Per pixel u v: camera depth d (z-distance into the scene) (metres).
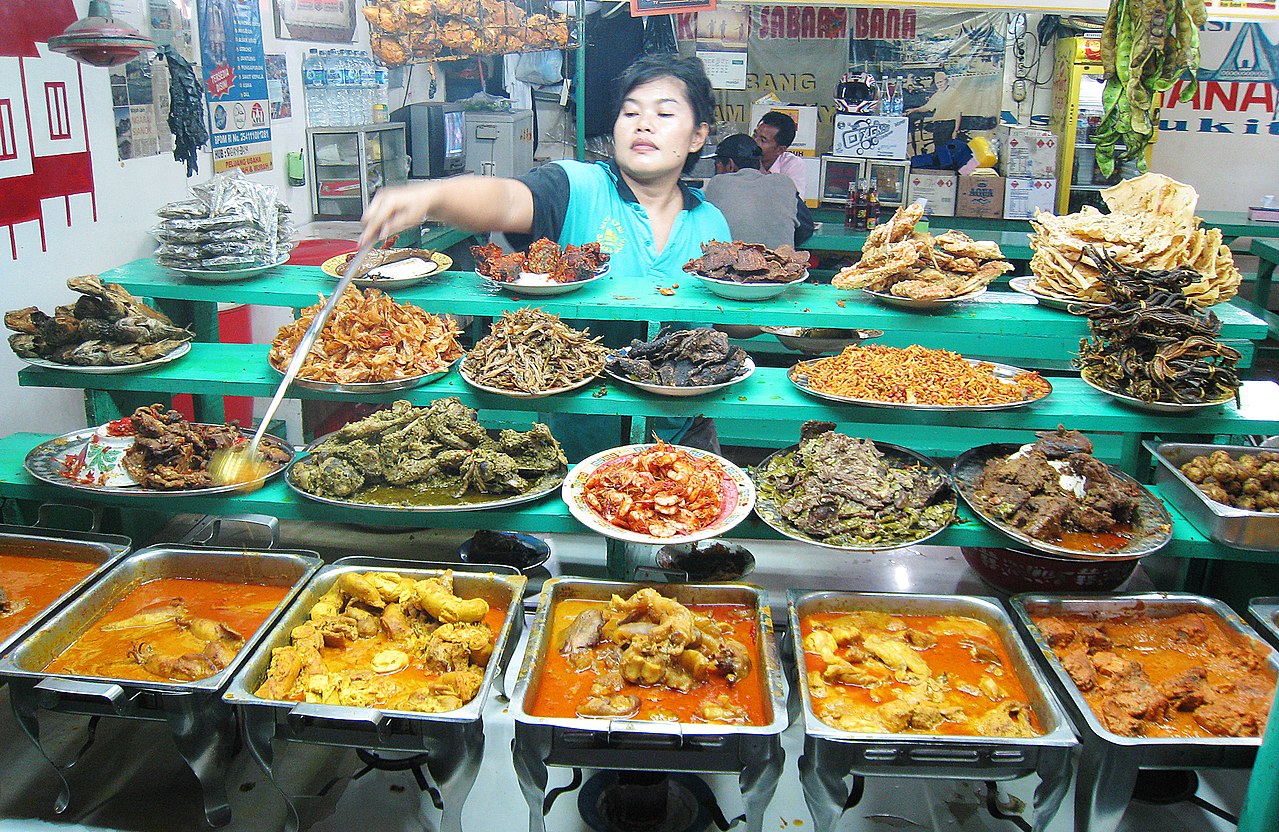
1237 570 2.55
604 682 1.95
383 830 1.92
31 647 1.97
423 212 2.75
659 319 2.88
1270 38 6.04
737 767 1.74
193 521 3.03
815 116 5.64
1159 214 3.12
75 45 2.64
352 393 2.54
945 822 1.95
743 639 2.09
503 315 2.77
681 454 2.37
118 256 3.41
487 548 2.66
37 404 3.15
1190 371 2.46
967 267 3.06
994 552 2.47
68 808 1.95
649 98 3.78
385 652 2.02
